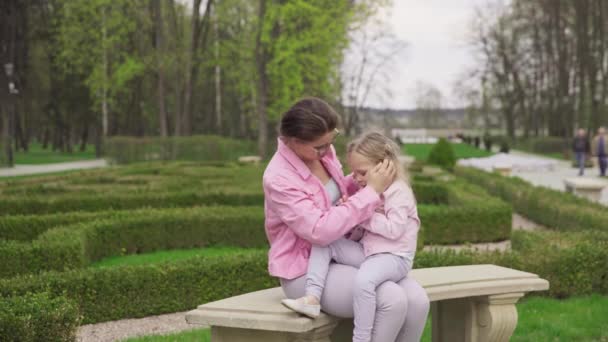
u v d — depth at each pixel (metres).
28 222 9.37
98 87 35.19
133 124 46.53
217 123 41.69
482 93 50.16
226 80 43.00
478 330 3.97
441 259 6.34
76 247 7.31
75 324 4.21
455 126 94.31
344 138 25.33
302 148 3.21
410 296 3.27
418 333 3.34
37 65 39.75
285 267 3.27
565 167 32.16
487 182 18.12
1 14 33.22
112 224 9.04
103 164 34.00
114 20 34.09
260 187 13.55
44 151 52.44
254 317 3.12
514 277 3.90
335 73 31.67
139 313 6.22
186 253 9.34
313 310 3.07
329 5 30.91
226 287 6.55
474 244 10.74
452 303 4.12
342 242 3.36
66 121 44.38
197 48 37.69
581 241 7.00
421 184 15.31
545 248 6.64
